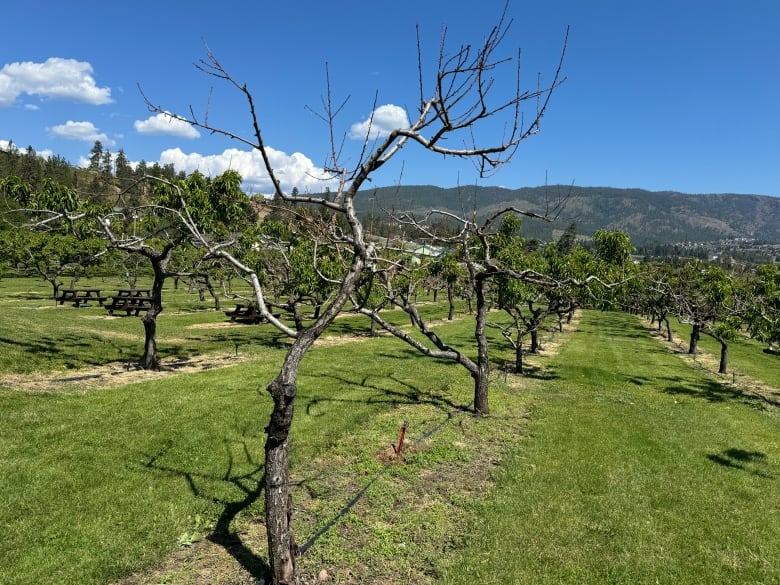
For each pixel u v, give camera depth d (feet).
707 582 18.21
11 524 18.22
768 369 75.10
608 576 18.20
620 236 59.82
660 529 21.90
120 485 21.89
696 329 84.79
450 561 18.48
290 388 14.98
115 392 35.73
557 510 22.93
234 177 44.73
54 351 46.14
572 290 53.36
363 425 32.81
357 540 19.48
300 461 26.48
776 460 32.09
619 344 92.89
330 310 16.37
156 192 41.24
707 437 36.35
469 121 17.19
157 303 45.34
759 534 21.97
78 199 40.29
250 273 19.97
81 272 111.14
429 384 45.39
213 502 21.31
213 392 37.42
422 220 34.96
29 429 26.89
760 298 61.98
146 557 17.26
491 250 53.06
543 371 59.41
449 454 28.81
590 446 32.07
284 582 15.57
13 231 96.78
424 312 125.59
